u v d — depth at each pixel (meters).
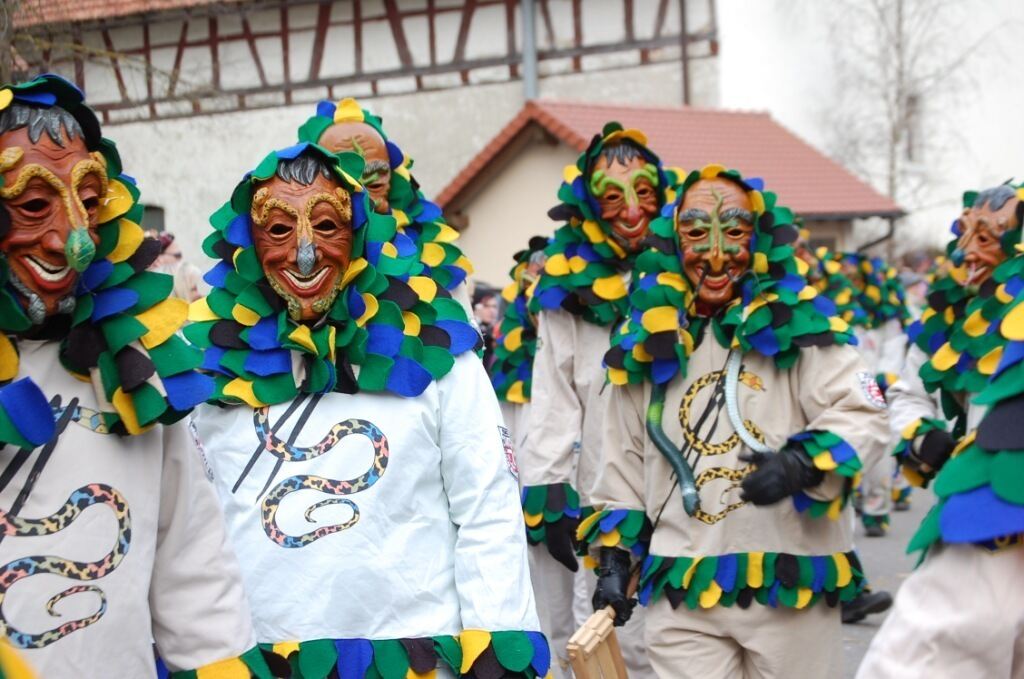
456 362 3.58
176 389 2.75
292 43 21.47
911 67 32.03
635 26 21.06
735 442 4.41
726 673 4.43
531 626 3.40
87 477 2.68
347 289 3.49
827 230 21.59
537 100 18.47
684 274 4.52
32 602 2.61
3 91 2.59
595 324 5.66
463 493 3.48
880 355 12.55
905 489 11.70
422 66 21.48
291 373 3.47
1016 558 2.33
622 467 4.64
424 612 3.40
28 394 2.59
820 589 4.38
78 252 2.58
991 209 5.07
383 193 5.26
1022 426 2.32
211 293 3.59
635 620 5.26
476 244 19.52
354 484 3.41
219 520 2.95
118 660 2.70
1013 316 2.45
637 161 5.63
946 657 2.33
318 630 3.34
